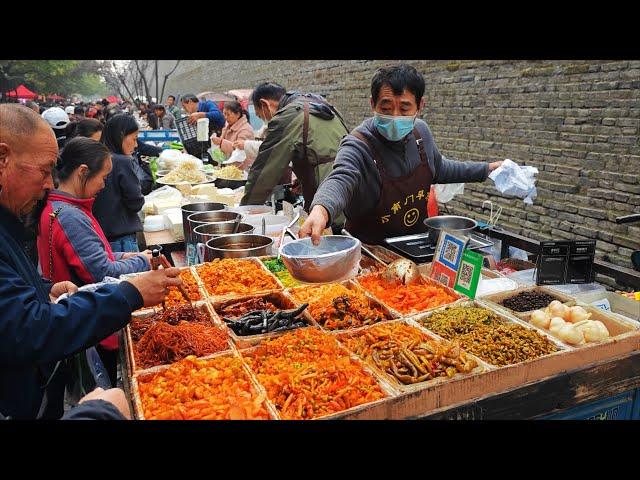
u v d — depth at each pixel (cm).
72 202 261
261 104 464
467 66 681
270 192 385
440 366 174
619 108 495
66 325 140
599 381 189
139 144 747
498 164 336
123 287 155
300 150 366
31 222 253
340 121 386
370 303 237
